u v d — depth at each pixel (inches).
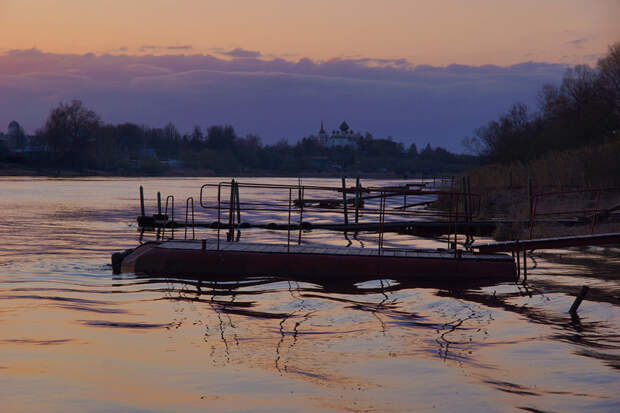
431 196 2576.3
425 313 388.5
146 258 571.2
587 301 419.5
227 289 486.0
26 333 325.4
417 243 887.7
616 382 244.1
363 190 709.9
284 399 224.4
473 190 1376.7
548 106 2947.8
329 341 313.4
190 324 354.6
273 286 501.7
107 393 229.3
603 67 2630.4
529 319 366.3
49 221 1202.6
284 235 1000.9
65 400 220.4
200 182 5093.5
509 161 2960.1
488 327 344.8
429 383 243.4
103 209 1601.9
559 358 279.4
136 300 434.6
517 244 549.0
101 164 7224.4
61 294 451.2
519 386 239.6
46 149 6968.5
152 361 274.1
